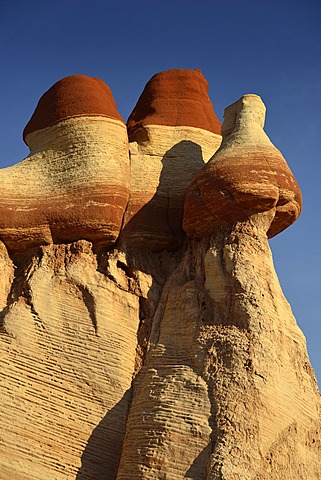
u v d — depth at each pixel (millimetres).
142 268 25875
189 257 25312
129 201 26656
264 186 24484
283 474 21797
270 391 22359
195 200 25203
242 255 23938
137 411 22734
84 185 25766
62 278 24875
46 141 27062
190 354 23016
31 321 24094
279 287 24625
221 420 21609
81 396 23531
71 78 27438
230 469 20844
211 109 29922
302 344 24516
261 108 26906
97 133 26531
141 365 24375
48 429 22969
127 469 21875
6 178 26234
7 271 25422
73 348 24016
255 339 22781
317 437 23547
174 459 21375
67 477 22625
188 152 28156
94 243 25844
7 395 23031
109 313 24688
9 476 22141
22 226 25578
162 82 29422
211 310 23656
